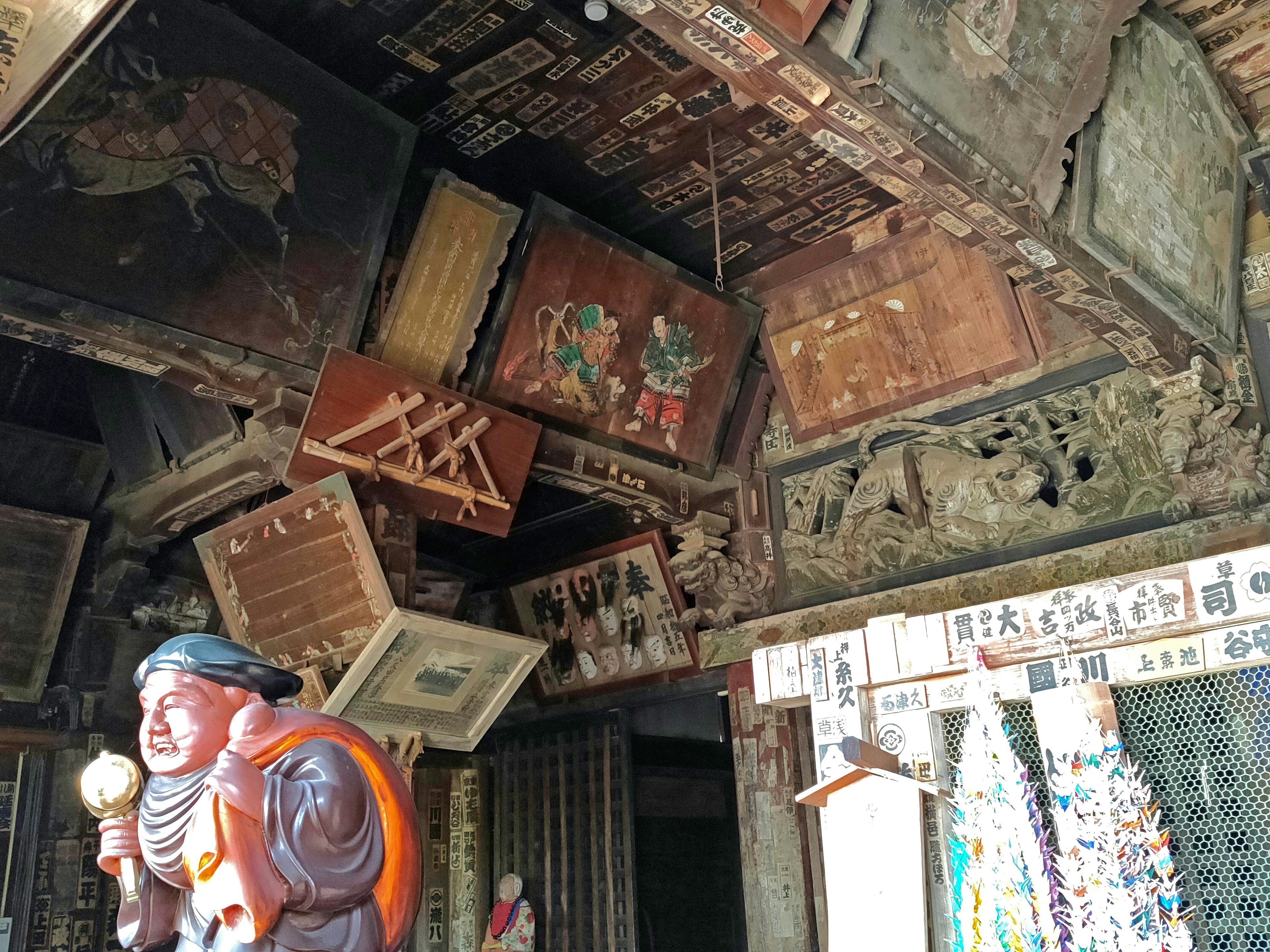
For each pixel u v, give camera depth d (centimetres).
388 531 762
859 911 464
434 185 754
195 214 650
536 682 1155
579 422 888
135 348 658
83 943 851
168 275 651
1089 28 614
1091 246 640
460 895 1113
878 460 956
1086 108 622
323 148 694
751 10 462
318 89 679
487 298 802
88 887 863
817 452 998
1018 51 581
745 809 967
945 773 498
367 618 749
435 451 786
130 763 368
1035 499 873
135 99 605
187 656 368
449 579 1129
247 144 660
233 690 370
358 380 734
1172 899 422
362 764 373
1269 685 438
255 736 358
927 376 929
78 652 898
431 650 756
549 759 1123
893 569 938
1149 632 454
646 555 1050
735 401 995
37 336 632
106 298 634
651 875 1053
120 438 894
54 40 385
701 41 479
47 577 880
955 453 913
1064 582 825
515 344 827
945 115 553
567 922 1058
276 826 333
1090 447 848
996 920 436
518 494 841
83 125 592
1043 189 619
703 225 925
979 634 495
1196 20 758
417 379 768
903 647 514
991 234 620
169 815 350
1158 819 437
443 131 795
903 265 907
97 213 614
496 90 757
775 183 873
